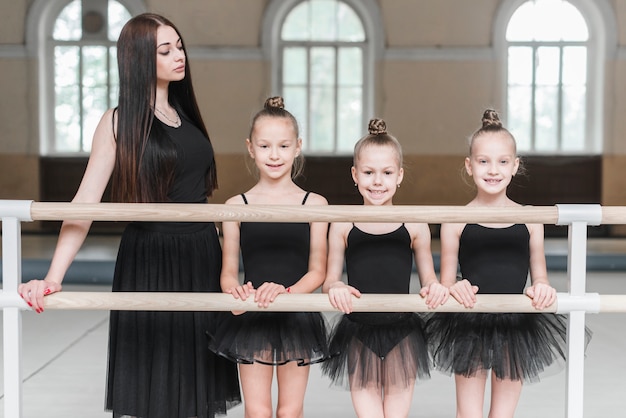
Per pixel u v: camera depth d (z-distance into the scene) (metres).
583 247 2.10
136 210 2.06
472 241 2.46
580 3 10.79
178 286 2.36
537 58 10.90
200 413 2.34
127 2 10.89
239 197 2.42
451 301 2.11
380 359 2.39
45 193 10.92
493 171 2.43
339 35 11.05
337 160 10.97
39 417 3.38
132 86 2.30
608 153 10.84
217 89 10.90
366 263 2.43
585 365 4.29
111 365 2.39
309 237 2.45
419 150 10.93
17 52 10.82
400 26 10.85
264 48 10.86
